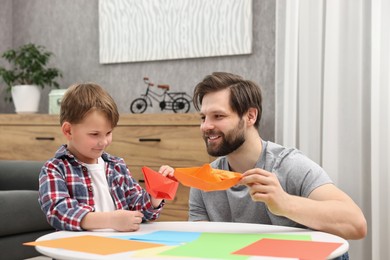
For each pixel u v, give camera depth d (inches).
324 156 115.2
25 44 170.9
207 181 48.9
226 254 38.7
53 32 165.5
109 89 155.6
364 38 114.0
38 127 143.9
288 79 121.2
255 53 133.8
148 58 148.2
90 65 159.0
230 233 49.1
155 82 148.2
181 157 122.1
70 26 162.6
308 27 119.8
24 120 146.1
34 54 155.9
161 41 146.3
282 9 124.2
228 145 58.7
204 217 67.5
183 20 142.9
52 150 141.6
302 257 37.8
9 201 95.8
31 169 118.9
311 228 51.8
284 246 41.9
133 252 39.6
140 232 49.3
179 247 41.4
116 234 47.9
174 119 123.1
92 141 54.9
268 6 132.3
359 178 112.2
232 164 64.8
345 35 114.6
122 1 152.1
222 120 58.0
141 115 127.8
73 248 41.0
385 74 109.9
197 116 119.9
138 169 128.3
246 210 63.1
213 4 138.4
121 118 130.7
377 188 108.4
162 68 147.3
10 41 173.2
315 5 119.0
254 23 134.0
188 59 143.4
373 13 110.2
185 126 121.8
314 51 118.7
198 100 60.9
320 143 118.3
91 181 57.9
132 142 129.0
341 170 113.8
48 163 55.0
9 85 159.5
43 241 43.8
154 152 126.0
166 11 145.4
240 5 134.6
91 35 158.9
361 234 53.1
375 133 109.2
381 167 109.5
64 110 55.5
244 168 64.6
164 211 124.6
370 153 113.0
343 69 114.4
